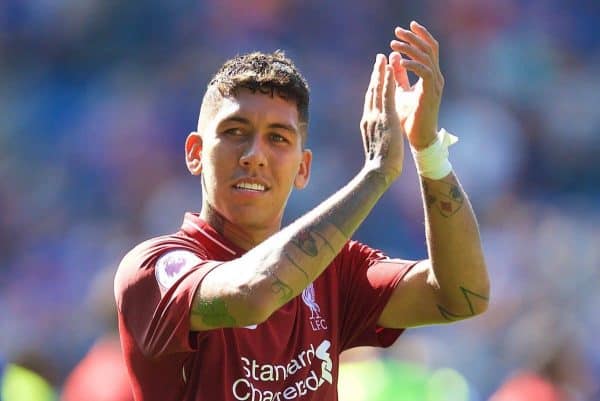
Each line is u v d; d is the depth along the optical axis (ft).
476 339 126.72
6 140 182.60
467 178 169.17
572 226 159.74
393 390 87.76
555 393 86.69
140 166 169.37
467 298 44.93
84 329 128.88
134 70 189.16
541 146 181.27
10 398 80.53
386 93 42.73
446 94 184.65
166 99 176.45
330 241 39.68
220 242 43.68
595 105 183.83
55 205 170.60
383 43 189.26
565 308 140.77
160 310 40.27
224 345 41.70
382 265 46.26
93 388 73.92
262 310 38.60
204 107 44.55
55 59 195.00
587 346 131.13
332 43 187.83
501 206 166.09
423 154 44.42
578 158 180.45
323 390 43.39
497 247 151.33
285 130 43.04
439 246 44.60
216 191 43.34
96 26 196.03
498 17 191.52
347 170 165.78
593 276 146.30
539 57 188.85
